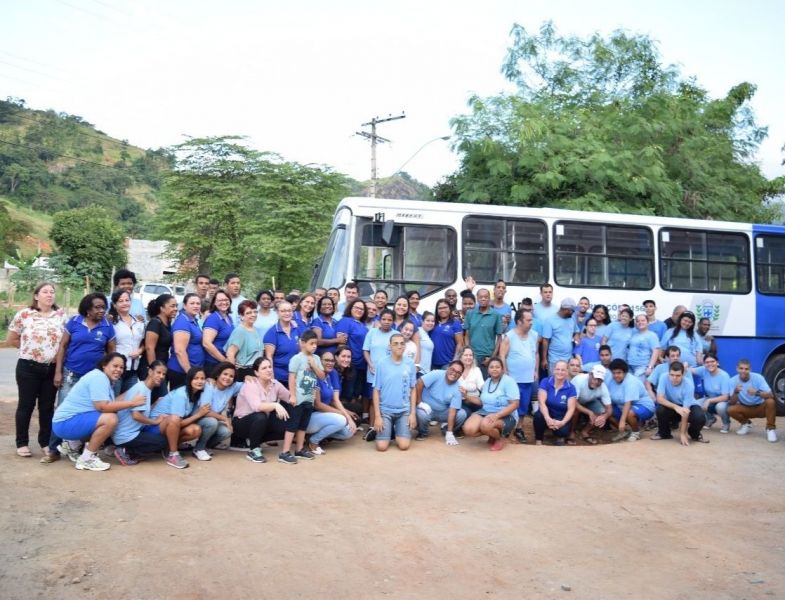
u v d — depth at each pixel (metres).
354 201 11.77
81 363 7.82
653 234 13.30
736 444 10.05
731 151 23.72
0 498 6.39
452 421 9.62
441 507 6.70
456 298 11.42
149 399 7.78
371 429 9.65
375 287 11.54
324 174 31.56
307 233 30.55
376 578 5.02
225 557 5.25
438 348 10.68
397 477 7.76
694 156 22.00
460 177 20.03
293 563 5.21
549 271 12.54
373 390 9.30
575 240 12.80
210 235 32.28
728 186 22.45
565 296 12.59
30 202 97.50
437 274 11.88
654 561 5.55
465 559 5.44
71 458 7.69
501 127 19.16
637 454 9.31
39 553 5.20
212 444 8.52
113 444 7.77
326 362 8.95
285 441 8.37
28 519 5.88
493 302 11.57
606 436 10.73
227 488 7.06
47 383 7.92
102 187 110.56
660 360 11.30
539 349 11.26
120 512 6.15
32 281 31.06
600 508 6.89
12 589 4.62
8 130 118.94
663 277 13.30
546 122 18.69
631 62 24.75
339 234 11.86
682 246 13.52
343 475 7.77
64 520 5.89
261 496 6.82
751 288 13.89
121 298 8.17
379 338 9.80
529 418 11.66
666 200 18.86
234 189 32.12
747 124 25.28
